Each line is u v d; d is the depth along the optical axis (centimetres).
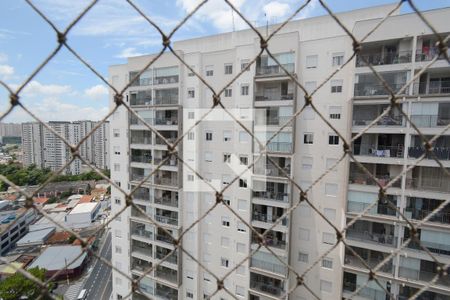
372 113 1171
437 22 1014
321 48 1205
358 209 1164
